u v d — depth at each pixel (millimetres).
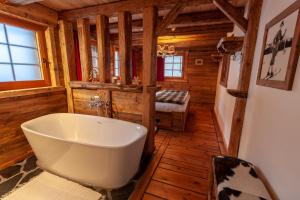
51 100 2756
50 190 1764
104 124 2428
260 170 1383
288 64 1015
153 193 1757
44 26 2607
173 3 2004
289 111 1011
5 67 2219
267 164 1263
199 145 2859
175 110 3422
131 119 2576
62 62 2896
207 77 5852
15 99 2236
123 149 1617
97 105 2658
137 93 2451
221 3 1801
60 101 2928
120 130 2311
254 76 1710
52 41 2684
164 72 6387
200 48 5719
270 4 1439
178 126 3467
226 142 2771
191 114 4867
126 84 2445
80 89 2904
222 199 1087
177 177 2012
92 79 2820
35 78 2633
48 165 2027
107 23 2502
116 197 1690
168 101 3676
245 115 1897
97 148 1611
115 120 2371
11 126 2221
